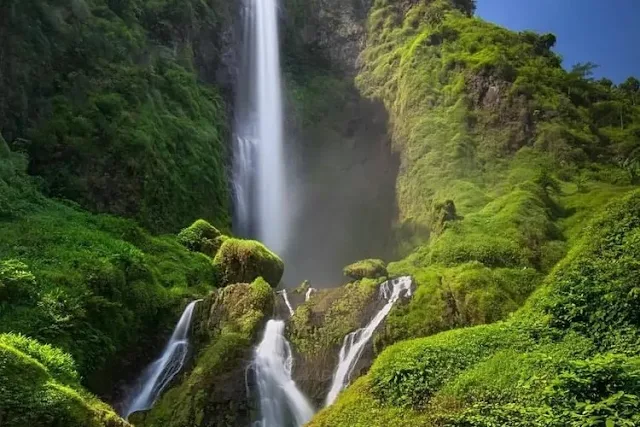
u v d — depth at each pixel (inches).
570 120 1133.1
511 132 1101.1
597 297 492.7
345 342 624.4
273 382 578.9
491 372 445.1
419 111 1184.2
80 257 601.0
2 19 811.4
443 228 884.0
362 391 470.9
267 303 645.9
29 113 818.2
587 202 914.7
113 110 868.6
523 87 1132.5
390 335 619.2
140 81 943.7
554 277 560.4
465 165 1061.1
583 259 546.6
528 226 832.3
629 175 1008.2
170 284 698.2
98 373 556.1
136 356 616.1
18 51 820.0
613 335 458.9
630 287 475.2
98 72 912.9
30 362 406.0
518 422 374.6
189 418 515.8
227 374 555.5
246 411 535.8
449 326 630.5
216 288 748.0
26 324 499.8
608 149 1110.4
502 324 533.6
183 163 936.9
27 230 628.4
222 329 622.5
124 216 805.9
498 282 680.4
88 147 817.5
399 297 665.0
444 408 425.1
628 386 349.4
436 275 701.3
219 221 959.6
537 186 940.6
